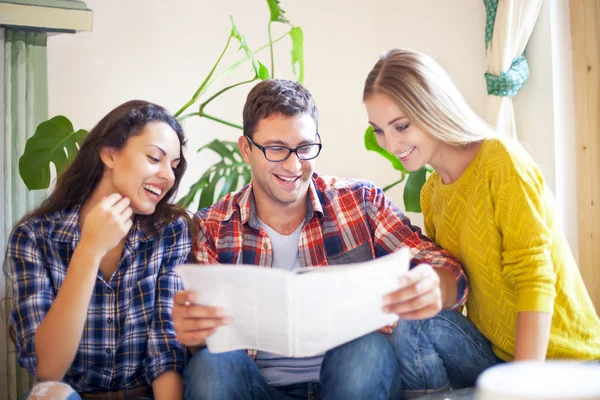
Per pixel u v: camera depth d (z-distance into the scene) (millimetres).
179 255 1695
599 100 2275
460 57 2670
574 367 1047
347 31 3004
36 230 1628
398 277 1324
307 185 1692
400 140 1553
